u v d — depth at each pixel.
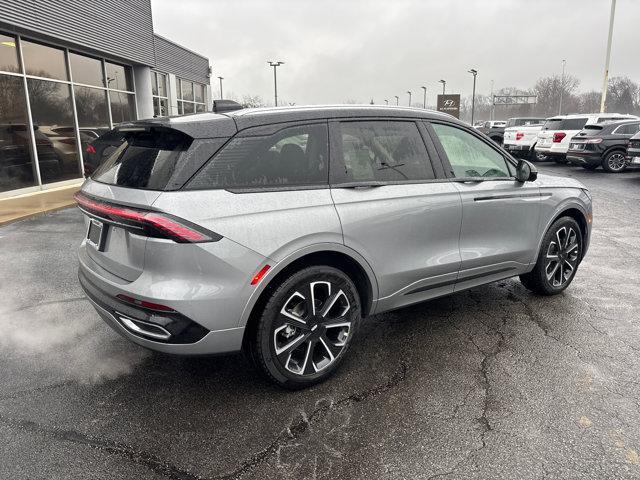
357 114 3.10
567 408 2.68
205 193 2.44
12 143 9.87
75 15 11.17
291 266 2.74
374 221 2.96
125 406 2.72
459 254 3.49
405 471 2.21
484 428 2.51
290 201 2.67
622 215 8.19
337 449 2.36
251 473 2.20
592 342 3.48
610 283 4.77
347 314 2.97
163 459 2.29
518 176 3.85
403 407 2.70
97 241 2.85
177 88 20.09
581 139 14.80
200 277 2.40
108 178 2.78
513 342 3.49
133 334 2.53
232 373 3.08
